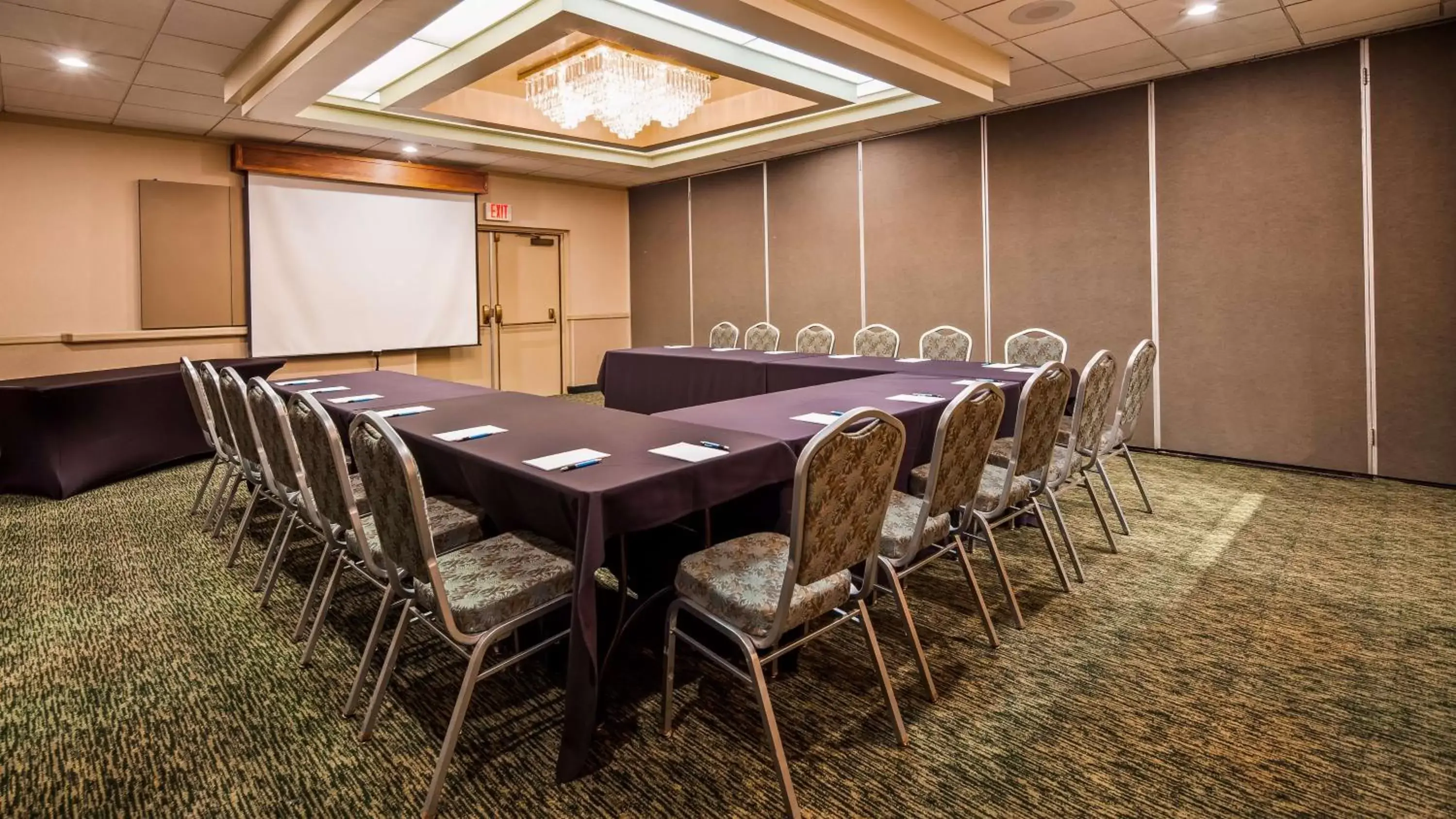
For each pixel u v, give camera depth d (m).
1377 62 4.29
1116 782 1.74
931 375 3.89
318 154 6.48
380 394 3.56
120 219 5.71
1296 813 1.63
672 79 5.09
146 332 5.82
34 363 5.38
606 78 4.85
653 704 2.09
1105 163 5.38
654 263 9.04
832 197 7.08
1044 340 4.60
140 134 5.76
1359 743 1.88
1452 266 4.16
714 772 1.80
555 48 5.01
